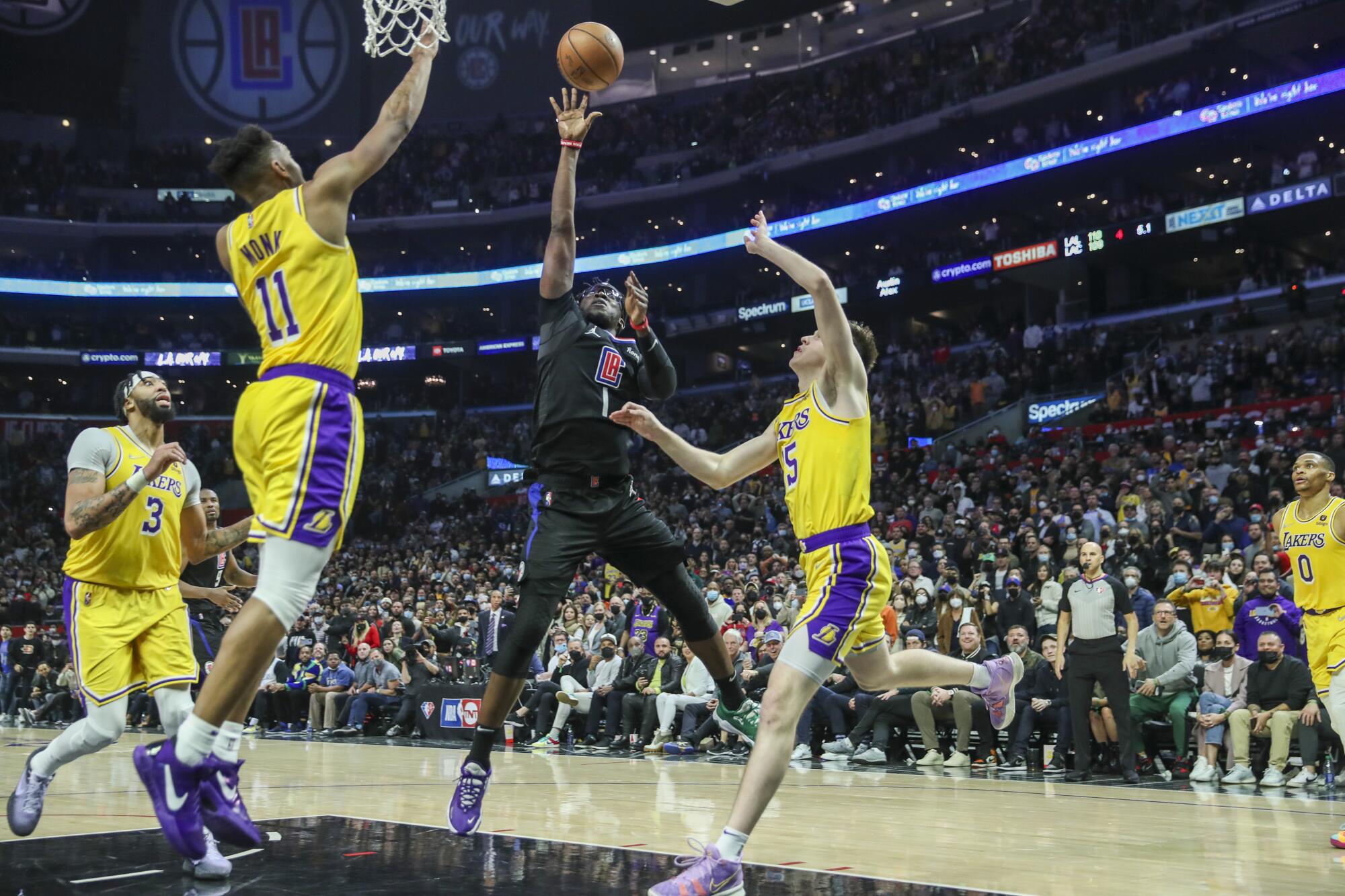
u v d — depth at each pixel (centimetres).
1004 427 2333
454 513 2853
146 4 3650
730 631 1040
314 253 307
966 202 2784
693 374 3425
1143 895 334
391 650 1348
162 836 409
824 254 3231
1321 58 2516
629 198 3275
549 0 3684
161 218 3503
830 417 359
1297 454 1611
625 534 422
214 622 1077
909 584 1145
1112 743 909
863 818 534
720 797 611
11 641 1725
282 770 789
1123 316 2541
